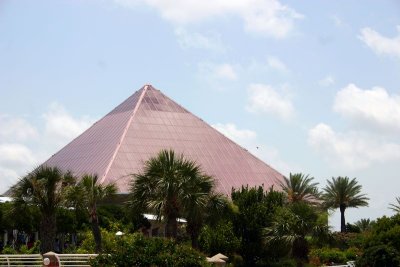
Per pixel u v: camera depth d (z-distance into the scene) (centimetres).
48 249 4872
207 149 12019
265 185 11650
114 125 12181
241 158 12144
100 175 10362
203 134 12362
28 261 3872
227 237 5984
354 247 7400
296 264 6088
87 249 5228
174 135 12000
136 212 4997
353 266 5803
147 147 11381
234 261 6022
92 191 5006
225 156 12025
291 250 5962
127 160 10812
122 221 7019
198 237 5738
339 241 7781
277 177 12031
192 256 3509
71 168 11350
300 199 9244
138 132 11662
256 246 6169
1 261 3859
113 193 5188
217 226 5925
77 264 3700
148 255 3428
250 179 11688
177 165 4959
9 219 6066
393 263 5497
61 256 3653
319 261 6569
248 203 6353
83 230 6581
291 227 5891
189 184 4912
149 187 4925
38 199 4878
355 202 10550
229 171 11681
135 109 12275
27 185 4938
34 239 7394
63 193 4947
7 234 7331
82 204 5053
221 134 12569
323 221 5962
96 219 5028
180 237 5450
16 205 5069
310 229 5925
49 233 4888
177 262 3441
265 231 6050
